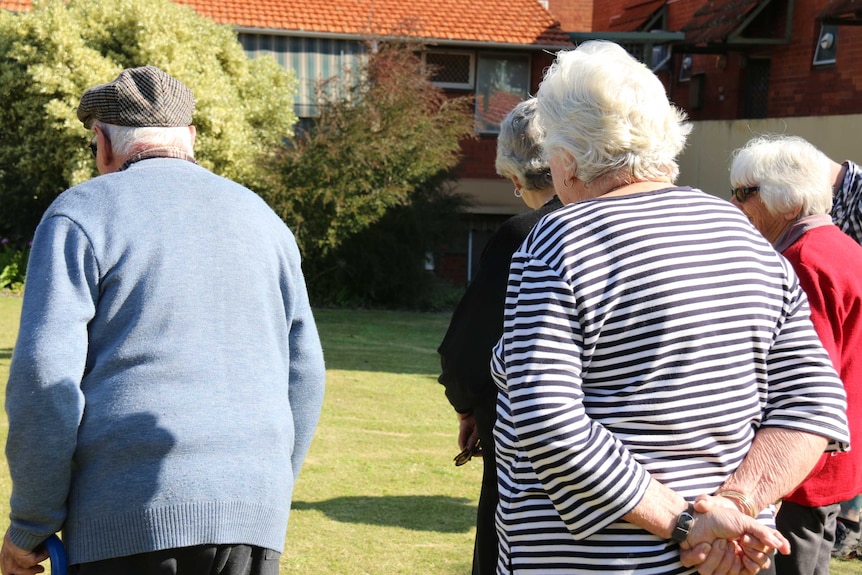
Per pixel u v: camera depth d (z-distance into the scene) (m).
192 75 13.82
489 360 2.57
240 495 1.99
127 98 2.20
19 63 14.18
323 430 6.34
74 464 2.00
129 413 1.95
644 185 1.90
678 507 1.72
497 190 18.00
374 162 13.07
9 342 9.46
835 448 1.89
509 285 1.84
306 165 13.02
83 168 13.66
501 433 1.94
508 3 18.98
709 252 1.81
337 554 4.04
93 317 2.00
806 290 2.73
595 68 1.91
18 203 15.02
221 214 2.15
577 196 1.99
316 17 17.67
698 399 1.76
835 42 14.03
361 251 13.90
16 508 1.96
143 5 13.93
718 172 13.02
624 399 1.75
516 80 18.33
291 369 2.30
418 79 13.72
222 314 2.07
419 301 14.41
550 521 1.79
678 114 2.09
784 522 2.81
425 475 5.32
